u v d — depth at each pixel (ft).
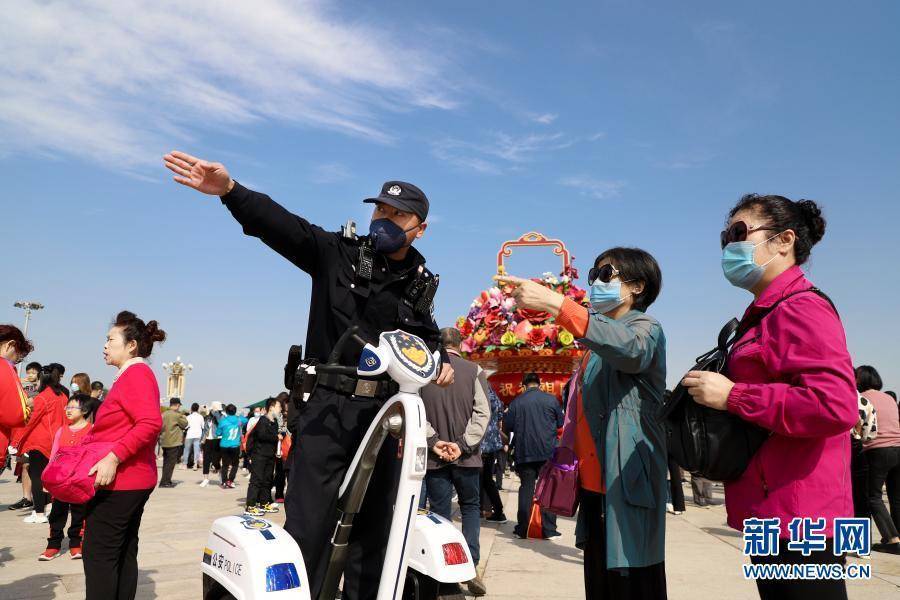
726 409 7.50
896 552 23.50
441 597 9.46
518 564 20.20
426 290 10.18
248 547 8.46
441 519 10.23
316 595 9.03
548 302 9.18
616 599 9.79
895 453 24.00
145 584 17.90
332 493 9.13
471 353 46.57
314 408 9.35
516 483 52.60
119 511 12.25
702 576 18.74
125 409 12.60
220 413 60.29
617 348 9.16
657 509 9.80
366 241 9.85
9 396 14.80
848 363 7.19
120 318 13.46
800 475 7.28
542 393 25.88
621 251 11.08
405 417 8.44
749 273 8.36
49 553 21.33
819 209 8.57
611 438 9.82
